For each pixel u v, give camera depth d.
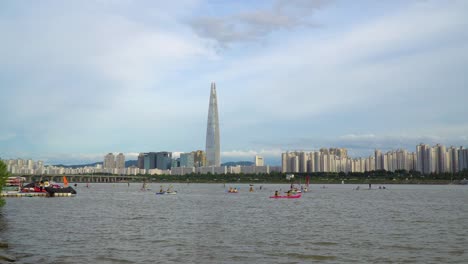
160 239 65.38
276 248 58.19
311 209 124.12
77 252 55.25
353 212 113.88
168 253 54.75
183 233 72.06
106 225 83.06
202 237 67.62
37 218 95.75
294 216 102.38
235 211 116.81
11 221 89.38
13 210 116.75
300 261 50.38
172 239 65.44
